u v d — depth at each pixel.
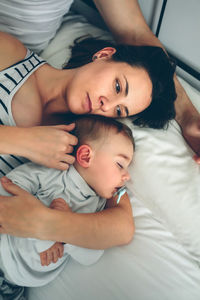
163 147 0.86
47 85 0.88
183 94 0.97
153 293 0.70
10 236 0.69
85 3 1.29
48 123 0.88
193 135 0.89
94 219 0.70
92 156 0.77
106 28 1.28
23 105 0.80
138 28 1.01
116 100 0.81
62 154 0.73
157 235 0.79
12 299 0.71
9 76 0.79
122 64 0.83
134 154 0.85
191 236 0.74
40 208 0.65
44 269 0.70
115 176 0.77
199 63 1.02
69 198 0.74
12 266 0.68
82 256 0.71
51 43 1.09
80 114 0.85
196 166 0.82
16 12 0.91
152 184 0.81
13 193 0.66
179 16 0.99
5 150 0.68
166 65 0.90
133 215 0.83
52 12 0.96
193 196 0.77
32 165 0.76
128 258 0.75
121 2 0.97
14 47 0.84
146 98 0.86
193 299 0.70
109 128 0.80
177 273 0.73
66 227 0.66
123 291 0.70
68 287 0.72
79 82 0.82
